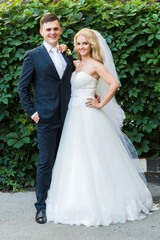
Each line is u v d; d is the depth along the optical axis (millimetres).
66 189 3018
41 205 3129
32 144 4242
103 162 3082
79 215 2934
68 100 3256
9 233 2793
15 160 4230
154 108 4211
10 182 4070
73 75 3342
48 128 3135
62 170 3109
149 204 3291
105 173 3047
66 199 2980
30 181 4246
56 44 3211
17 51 4059
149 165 4551
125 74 4059
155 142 4656
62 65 3229
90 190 2959
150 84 4094
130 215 3012
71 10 4016
